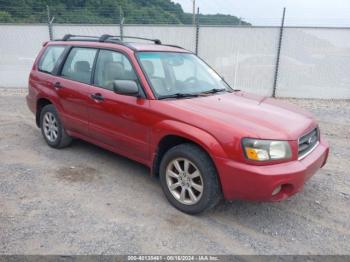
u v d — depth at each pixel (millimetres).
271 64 11781
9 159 5086
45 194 3994
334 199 4109
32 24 12750
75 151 5496
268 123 3389
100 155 5340
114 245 3059
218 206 3861
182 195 3656
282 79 11836
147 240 3156
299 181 3258
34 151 5465
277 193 3229
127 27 12422
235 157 3166
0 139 6074
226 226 3455
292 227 3482
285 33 11406
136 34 12469
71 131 5164
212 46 12125
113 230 3293
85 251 2963
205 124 3365
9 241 3064
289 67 11672
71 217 3498
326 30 11133
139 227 3363
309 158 3527
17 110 8711
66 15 15727
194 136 3371
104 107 4352
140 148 4043
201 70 4879
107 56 4566
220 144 3238
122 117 4133
